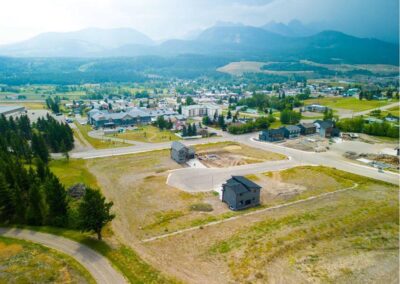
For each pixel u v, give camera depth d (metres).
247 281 38.97
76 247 46.03
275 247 46.31
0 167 60.22
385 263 43.69
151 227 52.97
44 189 55.25
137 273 40.22
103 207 46.72
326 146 107.75
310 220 54.69
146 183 73.25
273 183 73.75
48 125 122.19
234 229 51.91
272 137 116.19
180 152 89.31
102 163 89.75
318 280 39.78
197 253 45.12
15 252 44.62
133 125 149.25
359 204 61.28
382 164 86.44
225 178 76.81
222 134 130.62
